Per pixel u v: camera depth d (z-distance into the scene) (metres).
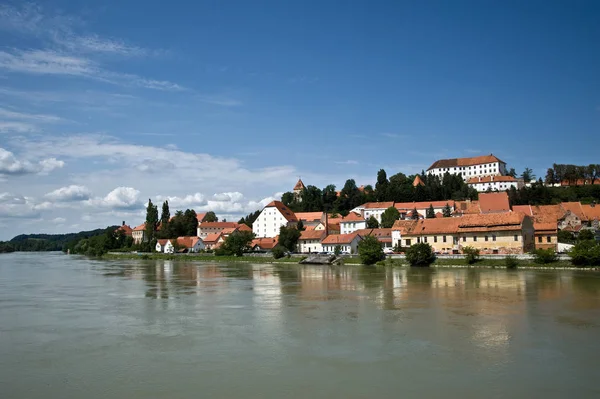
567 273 90.50
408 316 49.12
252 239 193.38
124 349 37.53
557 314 49.03
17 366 33.53
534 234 120.56
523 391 27.69
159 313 53.16
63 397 27.64
